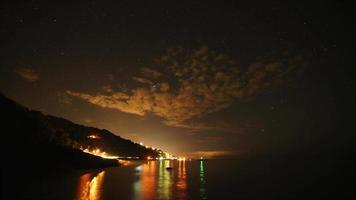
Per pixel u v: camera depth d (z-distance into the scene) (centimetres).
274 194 3070
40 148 5247
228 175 5872
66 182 3506
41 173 4256
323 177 5228
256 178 5125
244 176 5616
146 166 9344
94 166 6900
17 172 3712
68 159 6041
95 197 2547
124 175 5278
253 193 3131
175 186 3647
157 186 3591
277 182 4350
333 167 8756
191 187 3575
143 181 4212
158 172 6444
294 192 3228
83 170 5841
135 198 2602
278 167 9425
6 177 3316
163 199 2620
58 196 2444
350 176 5416
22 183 3150
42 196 2406
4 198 2256
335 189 3478
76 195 2550
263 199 2762
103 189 3128
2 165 3644
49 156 5247
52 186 3047
